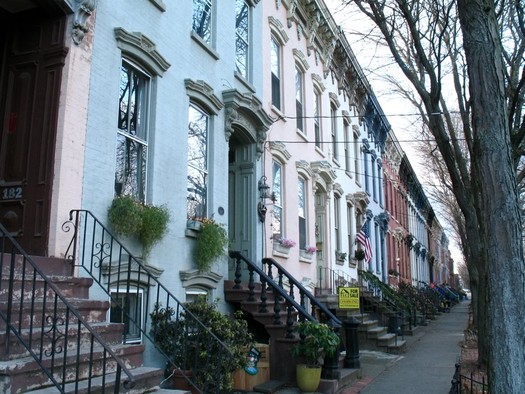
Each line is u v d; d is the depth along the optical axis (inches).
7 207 237.8
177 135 321.7
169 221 287.9
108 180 259.3
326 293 577.3
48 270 218.5
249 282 367.2
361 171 828.0
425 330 783.7
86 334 209.6
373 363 454.0
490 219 212.5
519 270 206.2
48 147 234.5
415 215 1550.2
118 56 274.2
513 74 370.3
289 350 334.6
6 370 163.9
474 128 221.9
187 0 348.8
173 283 305.7
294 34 574.9
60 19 246.2
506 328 203.0
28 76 248.1
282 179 506.9
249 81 451.8
